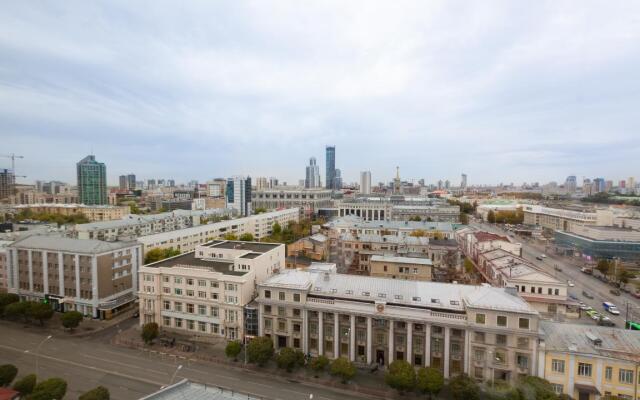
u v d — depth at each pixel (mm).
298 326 82438
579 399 62438
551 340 66875
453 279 141750
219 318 91938
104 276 107938
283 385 70625
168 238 164750
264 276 103875
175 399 40594
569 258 193125
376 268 122500
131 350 85688
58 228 181875
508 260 128625
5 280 120625
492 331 67875
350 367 68938
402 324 75438
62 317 93500
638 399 58969
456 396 61438
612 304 113500
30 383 60312
